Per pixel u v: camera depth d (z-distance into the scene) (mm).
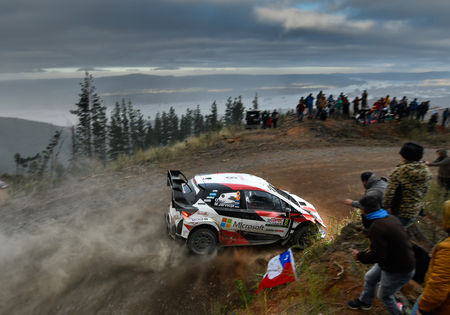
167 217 7371
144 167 13906
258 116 25312
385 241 3373
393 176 4422
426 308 2650
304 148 17625
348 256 5426
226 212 6684
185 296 5520
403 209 4410
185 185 7422
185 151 17156
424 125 25344
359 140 20422
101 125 64938
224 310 5203
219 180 7094
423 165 4305
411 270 3441
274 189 7441
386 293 3645
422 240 5457
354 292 4578
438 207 6531
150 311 5145
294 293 4957
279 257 5465
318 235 6977
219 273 6191
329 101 26391
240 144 18578
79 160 15477
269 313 4691
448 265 2494
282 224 7000
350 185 11516
